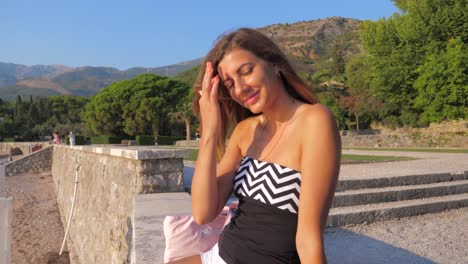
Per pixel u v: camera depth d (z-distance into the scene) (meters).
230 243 2.14
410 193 9.52
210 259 2.28
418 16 43.09
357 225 7.93
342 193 8.88
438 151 28.56
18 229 18.02
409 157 20.81
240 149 2.43
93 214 10.56
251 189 2.11
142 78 71.25
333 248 6.49
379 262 5.80
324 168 1.86
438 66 39.72
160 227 4.29
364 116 62.41
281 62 2.19
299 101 2.17
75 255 12.98
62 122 97.44
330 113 1.97
